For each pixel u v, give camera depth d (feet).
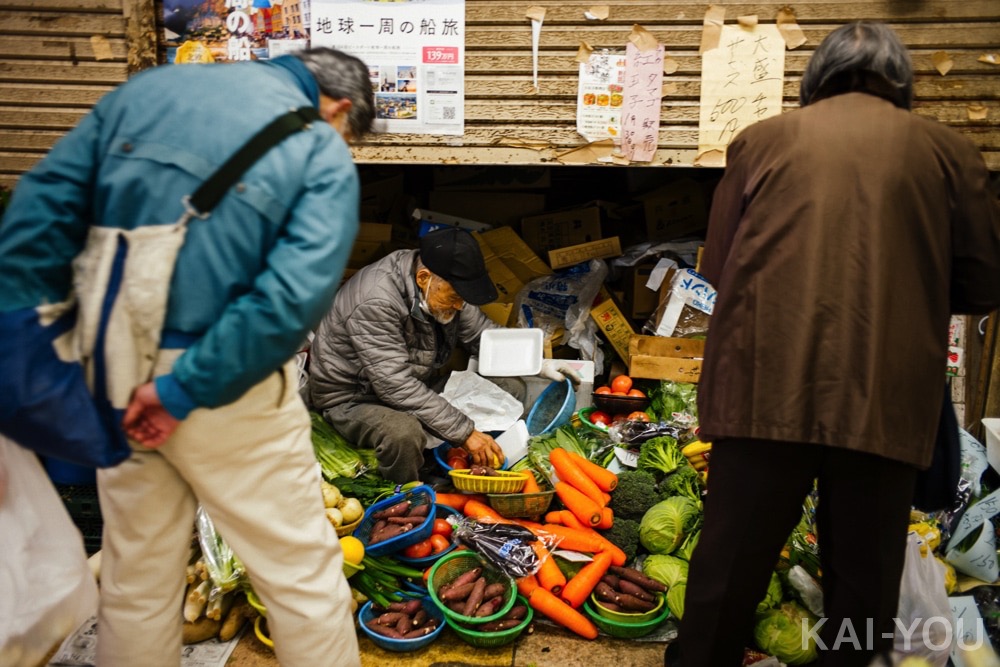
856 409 5.53
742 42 9.30
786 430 5.68
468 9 9.41
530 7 9.36
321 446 9.55
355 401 9.84
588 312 11.71
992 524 8.79
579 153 9.74
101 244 4.79
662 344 10.77
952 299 6.16
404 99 9.62
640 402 10.58
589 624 7.88
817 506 6.36
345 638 6.05
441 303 9.36
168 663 6.05
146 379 4.88
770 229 5.79
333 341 9.62
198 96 4.86
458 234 9.20
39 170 4.79
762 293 5.80
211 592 7.64
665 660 7.45
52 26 9.64
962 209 5.69
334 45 9.47
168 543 5.67
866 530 5.85
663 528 8.58
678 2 9.27
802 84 6.42
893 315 5.57
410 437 9.23
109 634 5.78
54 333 4.74
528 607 8.00
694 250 11.84
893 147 5.61
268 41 9.50
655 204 12.78
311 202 4.82
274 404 5.32
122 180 4.72
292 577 5.70
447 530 8.85
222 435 5.11
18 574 5.90
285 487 5.53
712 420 6.09
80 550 6.37
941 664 7.19
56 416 4.71
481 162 9.83
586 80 9.50
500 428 10.19
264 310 4.59
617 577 8.32
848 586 6.07
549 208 14.23
